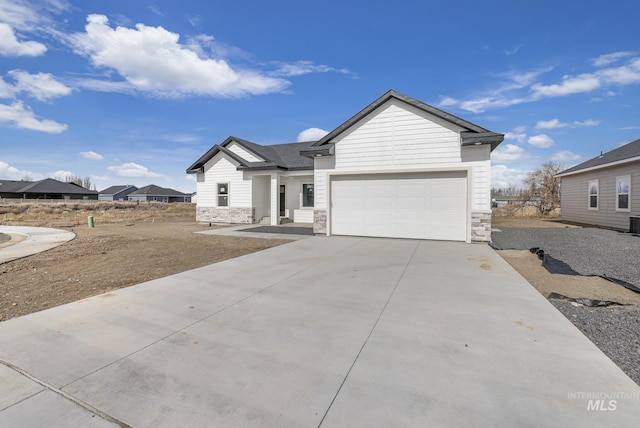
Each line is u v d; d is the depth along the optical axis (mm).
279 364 2629
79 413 2039
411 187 10094
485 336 3127
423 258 7141
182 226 17297
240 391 2254
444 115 9398
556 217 23891
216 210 18375
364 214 10727
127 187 70250
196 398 2180
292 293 4652
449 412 1985
